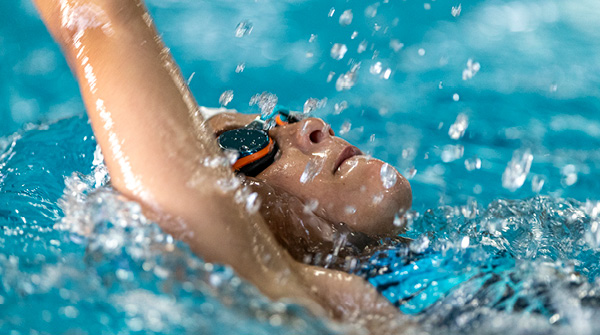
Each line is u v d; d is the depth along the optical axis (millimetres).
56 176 6578
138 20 4672
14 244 4562
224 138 6031
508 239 6441
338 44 16953
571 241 6465
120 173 4172
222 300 3719
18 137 7906
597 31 17734
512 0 20250
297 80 14867
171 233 4004
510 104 13266
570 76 14727
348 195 5770
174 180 4074
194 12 18922
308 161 5926
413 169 10578
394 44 16953
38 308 3730
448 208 7332
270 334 3498
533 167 10594
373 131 12227
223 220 4059
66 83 15297
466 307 4457
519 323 4086
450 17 18953
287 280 4082
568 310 4281
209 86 14586
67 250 4344
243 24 8961
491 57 16078
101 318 3635
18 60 16094
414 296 4938
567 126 12234
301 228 5375
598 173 10352
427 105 13438
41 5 4793
